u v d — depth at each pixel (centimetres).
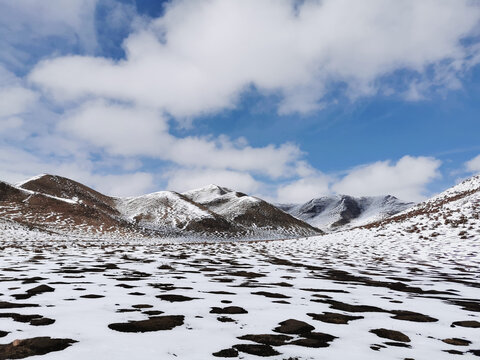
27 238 2819
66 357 224
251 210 12225
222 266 994
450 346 280
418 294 564
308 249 1920
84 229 4944
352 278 765
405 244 1847
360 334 311
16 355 227
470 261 1178
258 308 421
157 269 877
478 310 440
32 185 7831
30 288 544
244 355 239
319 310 419
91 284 598
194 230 8150
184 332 300
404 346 277
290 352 249
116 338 275
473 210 2227
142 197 10488
